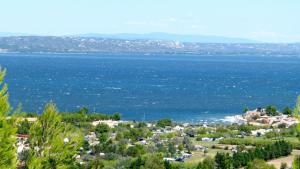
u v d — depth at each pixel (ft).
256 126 485.97
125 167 280.10
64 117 467.11
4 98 88.94
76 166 149.69
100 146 334.24
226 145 397.39
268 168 279.08
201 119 587.27
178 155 346.74
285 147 329.31
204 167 276.62
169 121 500.74
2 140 87.61
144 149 349.61
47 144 104.01
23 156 103.71
